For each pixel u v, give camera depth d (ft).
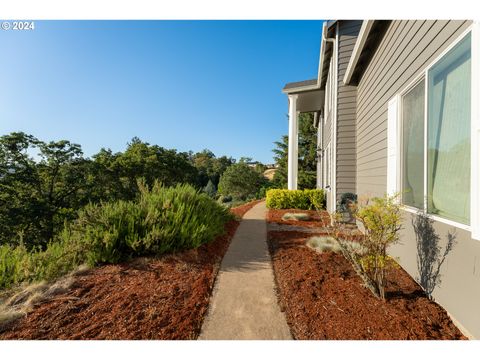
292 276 9.75
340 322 6.71
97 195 57.62
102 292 8.13
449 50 7.18
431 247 8.07
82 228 11.39
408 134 10.36
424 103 8.80
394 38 11.70
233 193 87.15
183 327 6.63
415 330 6.28
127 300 7.68
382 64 13.44
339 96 20.51
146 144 86.02
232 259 12.13
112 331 6.30
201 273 10.01
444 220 7.33
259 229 18.89
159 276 9.45
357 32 20.02
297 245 14.07
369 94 16.10
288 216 23.03
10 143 45.34
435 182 8.10
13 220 42.70
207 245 13.41
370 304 7.52
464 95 6.75
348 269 10.28
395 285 8.98
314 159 75.20
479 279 5.89
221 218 18.07
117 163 65.26
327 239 14.02
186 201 15.16
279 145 81.56
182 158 95.96
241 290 8.89
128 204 13.50
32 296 7.59
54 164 51.65
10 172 45.96
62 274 9.34
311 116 74.84
